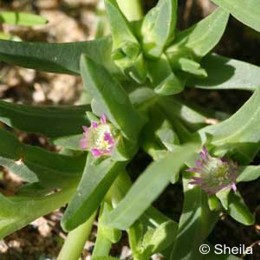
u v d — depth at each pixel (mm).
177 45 166
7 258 187
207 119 183
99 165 157
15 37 205
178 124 175
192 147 134
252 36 208
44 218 190
